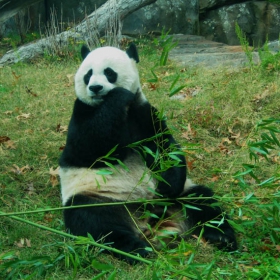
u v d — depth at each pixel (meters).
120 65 5.58
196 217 5.44
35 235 5.57
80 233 5.04
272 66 10.16
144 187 5.51
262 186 4.95
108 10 14.23
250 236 5.51
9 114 9.09
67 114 8.95
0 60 13.74
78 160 5.50
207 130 8.34
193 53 14.20
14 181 6.81
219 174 7.11
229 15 18.23
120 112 5.33
